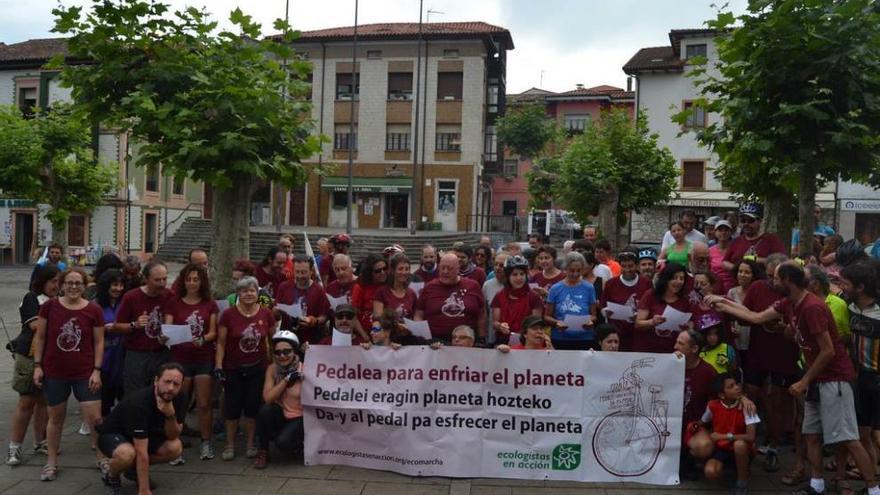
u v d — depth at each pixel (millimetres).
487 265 10492
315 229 38844
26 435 7613
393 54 42281
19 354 6672
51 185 22781
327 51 42969
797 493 6102
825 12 7395
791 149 7703
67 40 8172
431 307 7613
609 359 6555
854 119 7570
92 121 8539
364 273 7973
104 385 7523
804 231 8203
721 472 6242
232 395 6977
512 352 6621
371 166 42719
